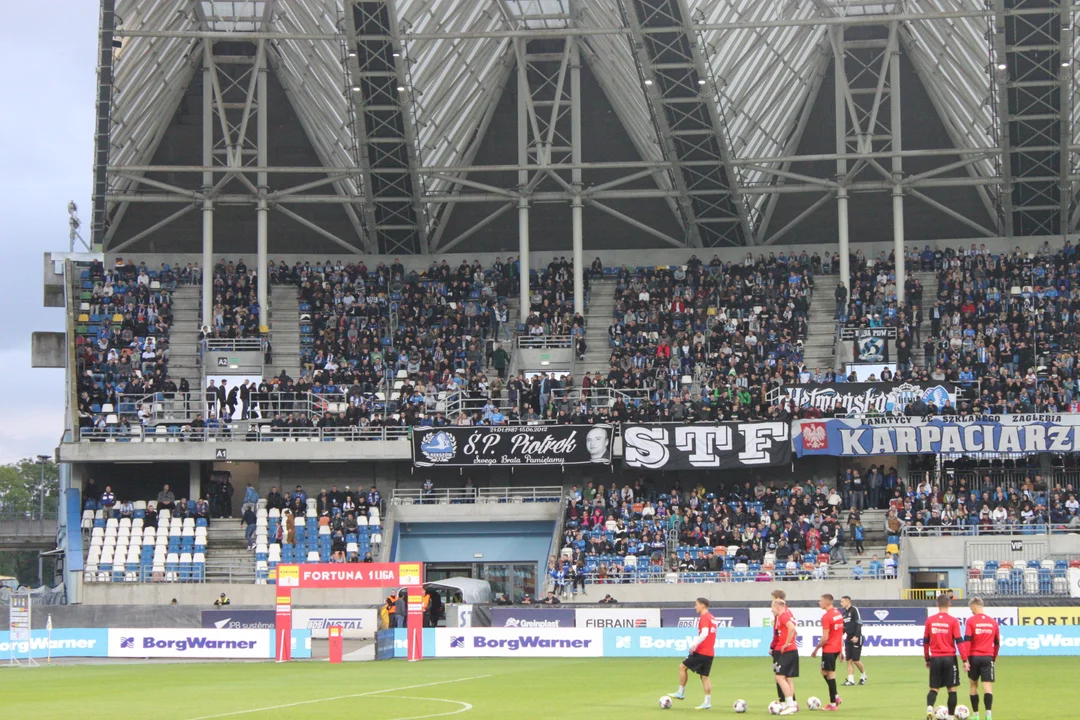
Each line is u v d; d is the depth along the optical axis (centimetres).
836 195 7300
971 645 2459
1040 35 6088
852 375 6594
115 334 7231
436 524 6731
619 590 5881
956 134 7488
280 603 4759
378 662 4609
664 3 6025
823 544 5975
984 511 6006
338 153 7475
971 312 7044
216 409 6888
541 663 4453
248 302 7425
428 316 7431
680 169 7125
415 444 6606
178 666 4578
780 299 7306
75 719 2594
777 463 6406
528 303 7381
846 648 3425
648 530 6156
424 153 7294
